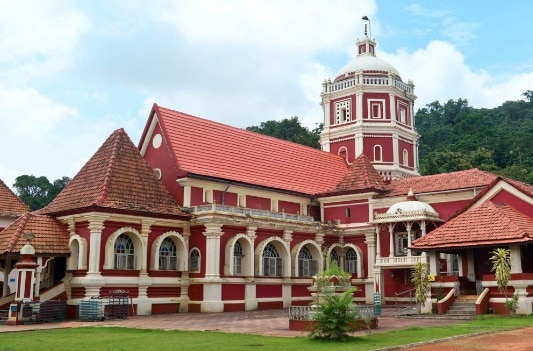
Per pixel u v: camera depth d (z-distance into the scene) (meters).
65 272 31.47
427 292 28.81
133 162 35.66
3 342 18.08
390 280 39.97
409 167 54.44
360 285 42.00
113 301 29.06
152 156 39.41
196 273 35.12
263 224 37.81
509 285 26.02
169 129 38.97
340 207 44.47
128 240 33.03
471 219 29.23
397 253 40.16
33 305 27.19
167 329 22.16
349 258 43.56
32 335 20.56
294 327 21.31
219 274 34.62
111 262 31.38
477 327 20.75
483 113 126.94
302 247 40.97
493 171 84.56
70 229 32.28
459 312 27.06
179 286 34.94
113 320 28.03
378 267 39.19
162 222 34.53
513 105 136.25
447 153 91.75
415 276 28.73
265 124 103.12
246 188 40.25
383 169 51.41
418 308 29.39
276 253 39.31
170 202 35.91
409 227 38.19
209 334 19.89
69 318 29.98
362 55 55.72
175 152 37.62
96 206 30.88
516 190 30.19
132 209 32.53
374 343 16.50
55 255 30.89
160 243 34.03
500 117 124.94
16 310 26.45
